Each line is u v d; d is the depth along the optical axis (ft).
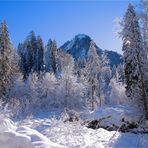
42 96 213.25
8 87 176.04
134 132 75.46
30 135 30.25
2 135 26.84
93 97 200.54
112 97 249.34
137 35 95.76
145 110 92.07
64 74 214.90
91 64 201.16
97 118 81.10
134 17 94.63
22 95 196.95
